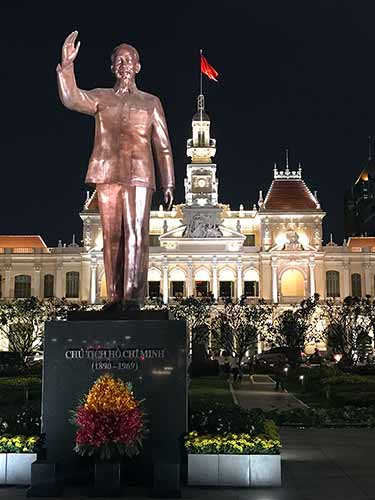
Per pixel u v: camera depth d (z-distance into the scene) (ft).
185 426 52.95
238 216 463.01
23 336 298.35
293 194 436.76
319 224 429.38
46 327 54.13
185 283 421.18
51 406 53.36
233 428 55.77
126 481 51.83
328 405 124.67
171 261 419.95
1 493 49.62
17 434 54.80
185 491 50.06
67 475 52.13
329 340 326.44
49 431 53.11
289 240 424.87
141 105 59.00
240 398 148.15
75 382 53.52
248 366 266.57
